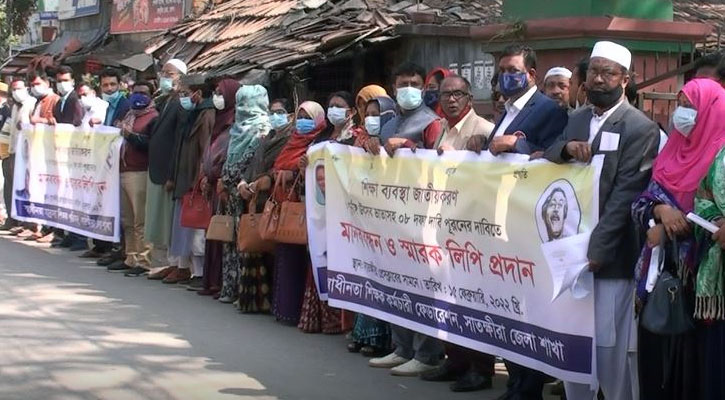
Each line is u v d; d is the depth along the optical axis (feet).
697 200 14.32
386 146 20.53
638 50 24.62
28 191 39.37
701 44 29.60
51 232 42.01
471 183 18.17
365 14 38.32
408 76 21.09
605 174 15.49
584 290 15.58
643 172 15.39
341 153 22.22
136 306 27.96
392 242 20.51
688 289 14.57
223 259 28.89
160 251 32.83
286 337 24.71
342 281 22.34
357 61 39.11
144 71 52.90
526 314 17.03
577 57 24.59
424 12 36.99
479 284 18.16
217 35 46.39
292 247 25.71
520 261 17.06
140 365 21.50
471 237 18.25
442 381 20.92
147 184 32.50
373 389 20.13
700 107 14.48
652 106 23.65
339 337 24.98
